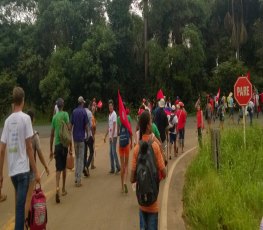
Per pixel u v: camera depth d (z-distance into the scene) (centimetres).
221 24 5028
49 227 814
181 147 1791
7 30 4984
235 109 3978
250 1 4872
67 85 4256
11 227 819
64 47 4394
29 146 666
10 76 4666
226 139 1527
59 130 995
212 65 5103
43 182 1200
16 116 665
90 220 855
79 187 1145
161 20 4466
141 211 631
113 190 1106
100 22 4525
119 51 4669
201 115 1862
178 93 4472
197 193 930
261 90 4666
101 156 1684
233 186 936
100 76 4334
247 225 715
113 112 1327
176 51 4259
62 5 4450
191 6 4484
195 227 782
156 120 1261
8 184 1197
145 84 4625
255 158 1227
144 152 615
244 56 5044
